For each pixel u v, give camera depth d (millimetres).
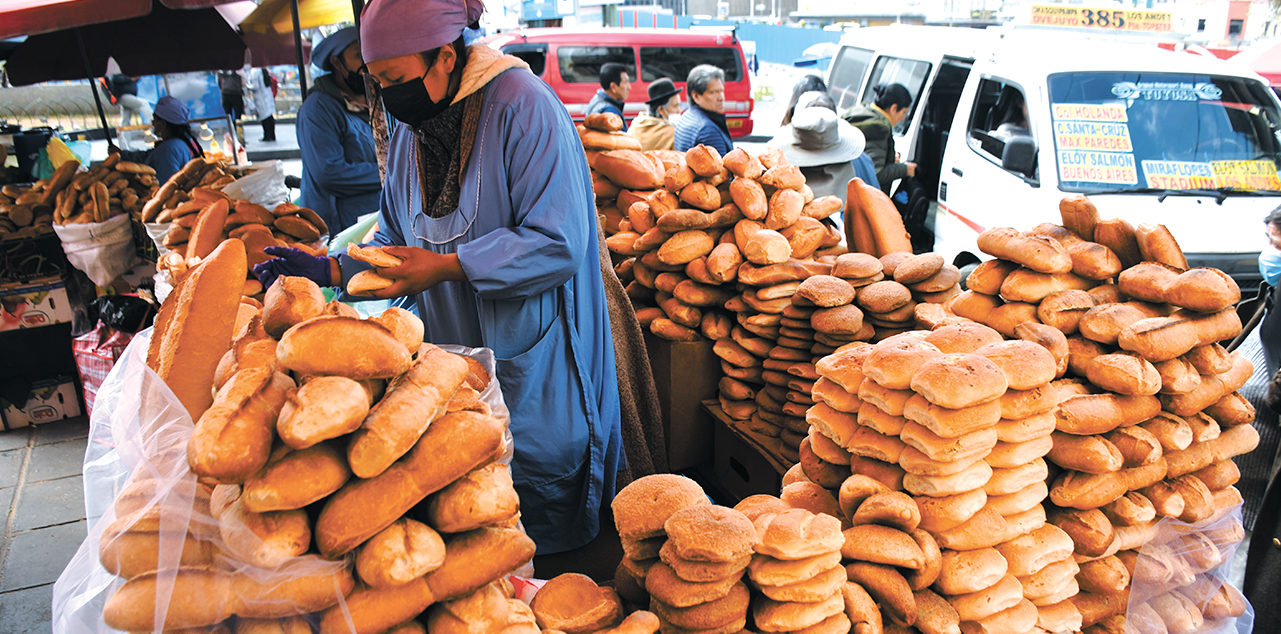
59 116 10055
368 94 2639
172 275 2230
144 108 9094
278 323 1009
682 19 23234
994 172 4441
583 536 2137
